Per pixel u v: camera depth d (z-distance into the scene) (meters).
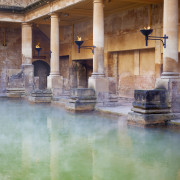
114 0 14.19
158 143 7.65
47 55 24.84
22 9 20.28
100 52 13.42
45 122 10.95
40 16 18.36
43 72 25.00
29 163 6.29
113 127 9.73
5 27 24.08
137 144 7.59
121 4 15.02
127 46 16.25
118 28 16.88
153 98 9.46
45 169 5.91
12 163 6.29
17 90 20.48
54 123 10.72
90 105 12.98
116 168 5.91
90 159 6.49
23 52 20.69
